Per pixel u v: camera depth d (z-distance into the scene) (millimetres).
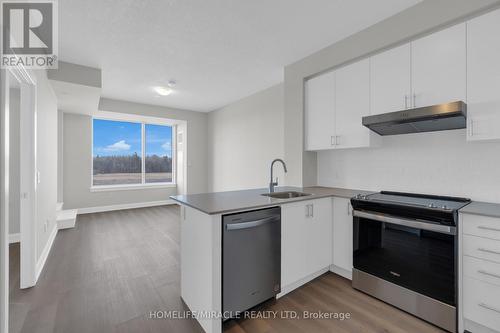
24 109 2291
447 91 1854
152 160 6613
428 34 1987
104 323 1746
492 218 1509
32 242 2271
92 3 1997
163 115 5766
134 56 3020
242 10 2109
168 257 2975
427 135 2287
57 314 1843
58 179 5086
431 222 1727
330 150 3117
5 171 1404
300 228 2178
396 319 1807
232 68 3400
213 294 1579
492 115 1649
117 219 4895
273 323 1765
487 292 1532
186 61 3166
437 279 1714
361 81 2438
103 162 5863
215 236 1594
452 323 1640
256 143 4672
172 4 2023
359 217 2193
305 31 2443
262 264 1873
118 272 2561
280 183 4133
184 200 2027
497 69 1628
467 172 2043
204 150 6492
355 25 2334
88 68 3322
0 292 1364
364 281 2154
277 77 3768
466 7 1745
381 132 2441
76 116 5324
